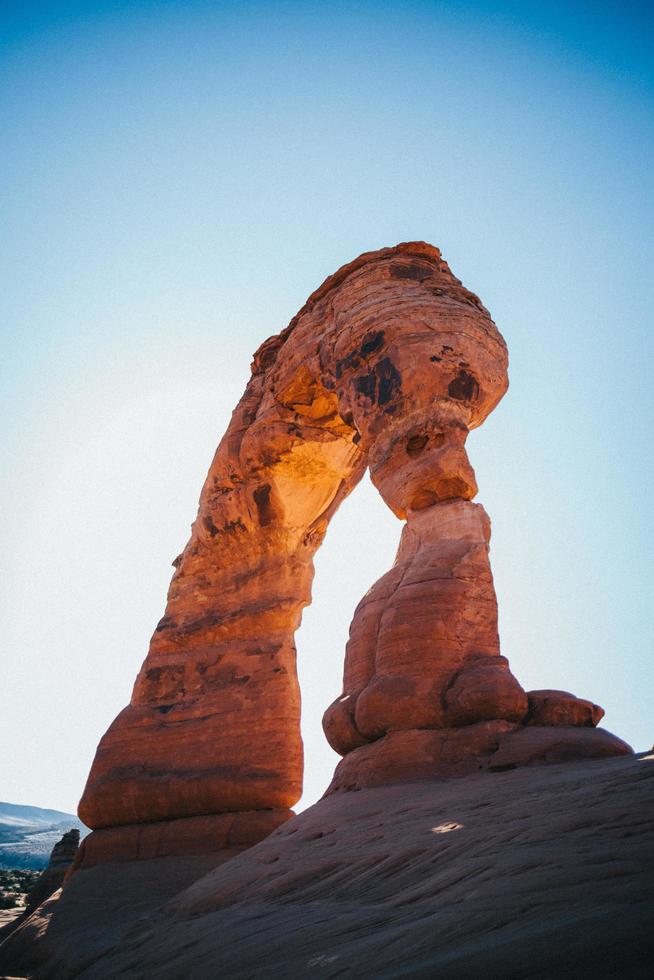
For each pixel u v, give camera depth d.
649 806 6.80
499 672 13.56
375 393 17.67
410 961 4.73
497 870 6.11
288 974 5.69
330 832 11.09
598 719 13.75
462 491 16.05
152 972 8.60
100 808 19.39
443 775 12.70
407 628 14.29
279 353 22.53
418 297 18.45
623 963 3.55
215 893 11.04
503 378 18.11
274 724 19.00
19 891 53.81
